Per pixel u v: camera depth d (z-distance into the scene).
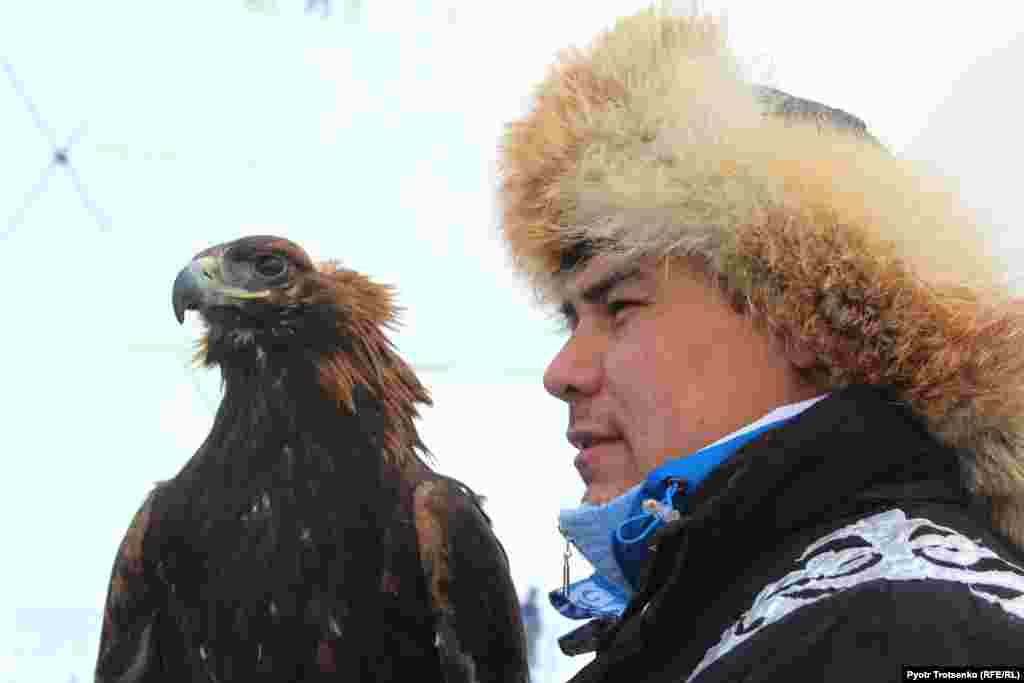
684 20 1.88
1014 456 1.59
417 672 3.16
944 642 1.23
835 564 1.37
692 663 1.46
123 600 3.19
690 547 1.49
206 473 3.25
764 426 1.60
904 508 1.44
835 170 1.63
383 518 3.19
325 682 3.10
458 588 3.13
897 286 1.55
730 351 1.67
